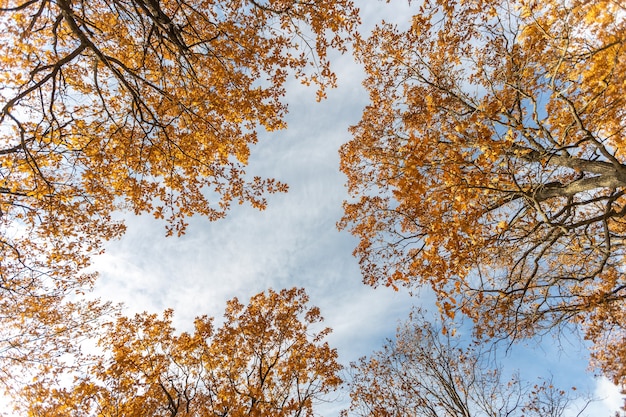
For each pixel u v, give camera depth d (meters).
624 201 8.06
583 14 5.18
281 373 10.86
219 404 9.42
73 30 6.07
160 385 9.14
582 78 5.73
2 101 7.20
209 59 8.62
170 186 9.13
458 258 5.84
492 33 7.74
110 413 9.04
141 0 6.51
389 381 13.09
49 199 8.27
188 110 8.09
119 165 8.67
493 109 7.26
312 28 8.71
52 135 7.22
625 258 7.32
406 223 8.93
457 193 5.73
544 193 6.95
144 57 7.58
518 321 7.40
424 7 8.23
